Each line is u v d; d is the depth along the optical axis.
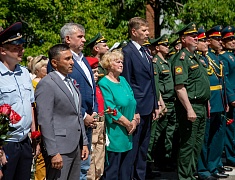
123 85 6.38
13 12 12.59
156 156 8.21
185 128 6.91
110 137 6.27
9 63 4.84
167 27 14.84
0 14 12.41
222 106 7.62
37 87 5.04
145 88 6.57
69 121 5.08
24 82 4.92
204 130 7.05
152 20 15.66
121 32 13.51
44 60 6.70
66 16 12.85
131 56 6.54
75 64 5.73
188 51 6.91
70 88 5.16
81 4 13.03
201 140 7.02
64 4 12.96
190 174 7.02
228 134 8.59
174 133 8.16
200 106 6.91
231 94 8.22
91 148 6.10
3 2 12.56
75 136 5.11
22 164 4.89
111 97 6.25
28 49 12.28
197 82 6.86
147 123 6.71
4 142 4.54
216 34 7.94
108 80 6.30
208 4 13.60
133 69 6.52
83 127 5.24
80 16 12.90
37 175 5.94
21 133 4.82
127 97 6.27
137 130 6.53
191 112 6.73
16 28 4.82
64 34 5.76
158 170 8.24
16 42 4.80
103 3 13.43
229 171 8.29
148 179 7.67
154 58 7.99
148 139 6.80
